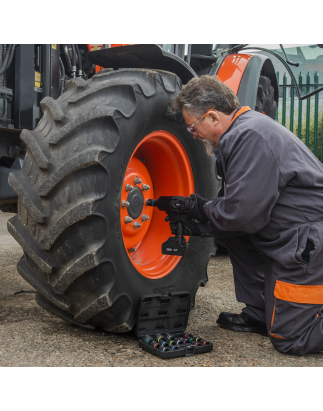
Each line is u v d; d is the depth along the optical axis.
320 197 1.56
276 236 1.61
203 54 3.27
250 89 3.27
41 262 1.50
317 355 1.59
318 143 8.21
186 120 1.73
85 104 1.51
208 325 1.89
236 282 1.90
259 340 1.73
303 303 1.53
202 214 1.71
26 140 1.51
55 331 1.68
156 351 1.47
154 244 2.02
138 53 1.85
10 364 1.33
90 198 1.40
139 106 1.59
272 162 1.51
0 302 2.06
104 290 1.49
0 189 1.94
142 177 1.89
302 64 3.69
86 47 2.50
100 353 1.47
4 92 1.94
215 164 2.23
